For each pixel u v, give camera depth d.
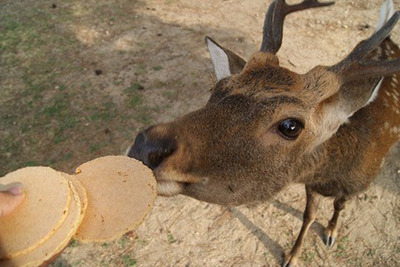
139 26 1.59
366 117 0.72
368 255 0.90
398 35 1.48
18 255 0.44
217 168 0.59
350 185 0.76
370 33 1.57
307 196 0.83
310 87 0.60
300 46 1.50
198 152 0.57
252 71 0.61
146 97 1.29
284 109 0.57
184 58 1.43
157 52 1.46
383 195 1.01
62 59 1.43
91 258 0.92
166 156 0.56
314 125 0.62
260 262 0.91
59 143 1.16
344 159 0.71
